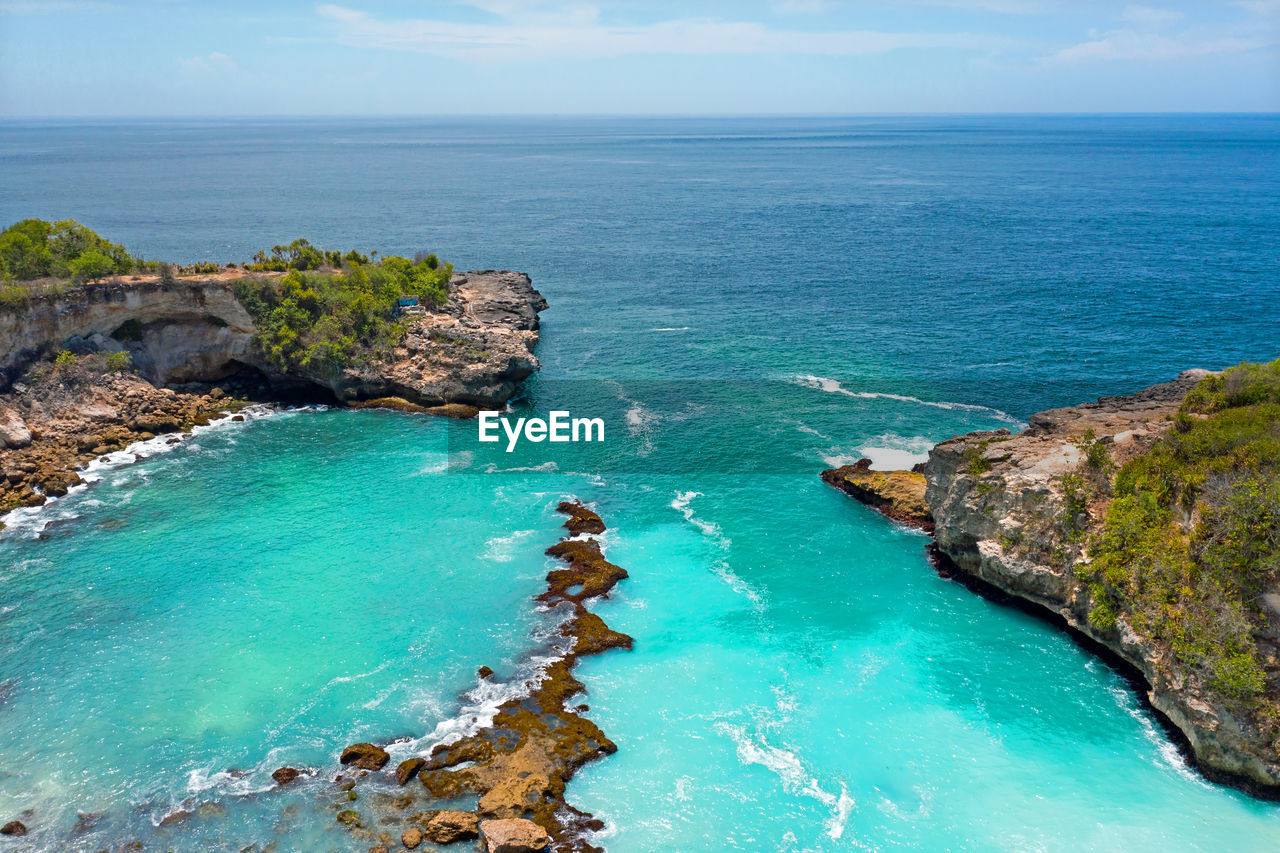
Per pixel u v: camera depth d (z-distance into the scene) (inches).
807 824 1509.6
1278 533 1592.0
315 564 2298.2
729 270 5959.6
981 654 1971.0
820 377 3769.7
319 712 1749.5
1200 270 5541.3
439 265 4557.1
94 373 3105.3
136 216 7824.8
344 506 2625.5
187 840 1440.7
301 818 1487.5
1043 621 2086.6
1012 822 1518.2
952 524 2240.4
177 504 2615.7
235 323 3395.7
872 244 6845.5
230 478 2797.7
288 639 1982.0
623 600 2160.4
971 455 2225.6
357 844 1435.8
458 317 3828.7
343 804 1517.0
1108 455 2007.9
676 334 4448.8
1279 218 7480.3
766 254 6501.0
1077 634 2016.5
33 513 2536.9
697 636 2026.3
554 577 2222.0
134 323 3299.7
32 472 2721.5
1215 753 1583.4
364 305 3499.0
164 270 3334.2
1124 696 1830.7
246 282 3363.7
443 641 1983.3
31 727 1697.8
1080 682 1875.0
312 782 1568.7
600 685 1854.1
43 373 3006.9
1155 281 5290.4
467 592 2177.7
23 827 1457.9
